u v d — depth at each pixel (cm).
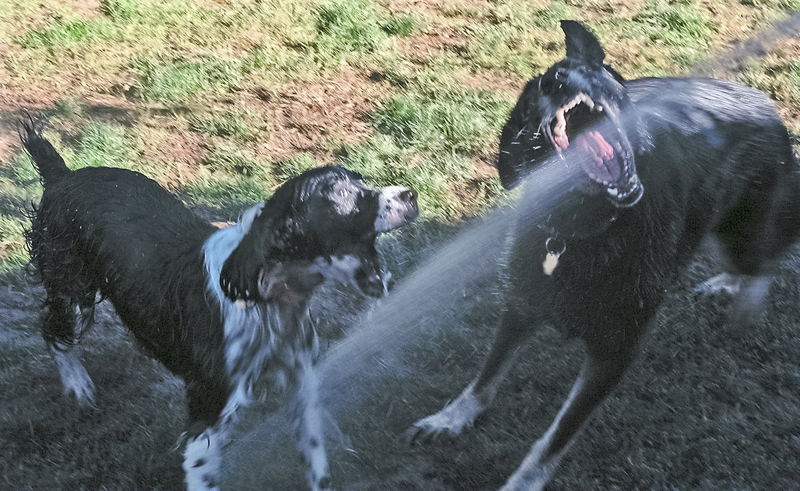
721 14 617
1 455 335
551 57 548
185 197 429
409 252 410
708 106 345
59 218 334
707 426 356
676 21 592
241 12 580
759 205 361
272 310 304
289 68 522
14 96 484
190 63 516
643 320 322
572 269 315
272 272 295
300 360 315
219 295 305
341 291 395
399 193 292
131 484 330
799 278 410
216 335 305
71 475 331
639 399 364
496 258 407
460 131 468
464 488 335
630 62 550
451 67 529
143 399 352
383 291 294
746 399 365
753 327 390
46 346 353
